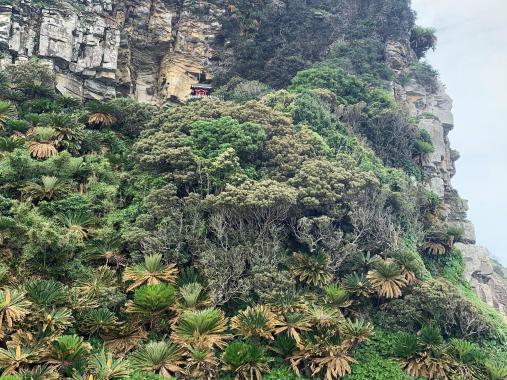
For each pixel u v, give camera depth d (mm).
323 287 22531
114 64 42969
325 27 50938
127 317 19453
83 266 20625
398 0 56406
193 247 22344
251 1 50844
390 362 21422
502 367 21484
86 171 26438
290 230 25578
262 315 19125
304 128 30766
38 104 32312
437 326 22844
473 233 44875
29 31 40219
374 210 27109
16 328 16438
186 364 17547
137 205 24703
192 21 49656
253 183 24828
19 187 24109
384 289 23375
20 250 20062
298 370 19172
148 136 30047
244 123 28359
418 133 42281
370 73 47969
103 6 45156
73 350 16062
